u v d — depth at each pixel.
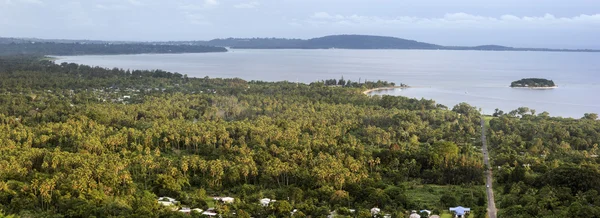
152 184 178.62
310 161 199.75
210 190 180.00
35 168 194.25
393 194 171.25
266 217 152.25
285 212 153.75
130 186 169.88
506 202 165.50
